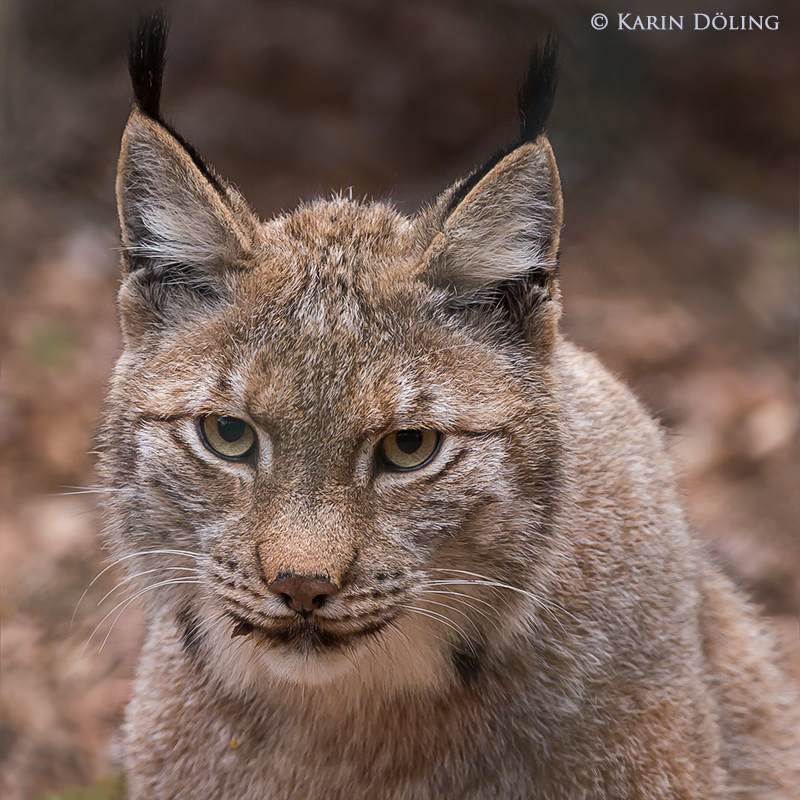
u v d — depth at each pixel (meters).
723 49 20.55
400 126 19.27
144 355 6.92
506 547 6.79
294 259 6.89
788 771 8.59
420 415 6.48
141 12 12.03
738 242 18.52
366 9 20.12
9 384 14.52
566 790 7.14
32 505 12.89
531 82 6.75
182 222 6.86
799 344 16.41
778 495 13.54
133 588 7.74
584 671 7.09
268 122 19.16
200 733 7.54
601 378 8.15
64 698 10.48
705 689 7.59
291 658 6.39
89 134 17.75
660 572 7.48
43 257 16.66
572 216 18.16
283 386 6.38
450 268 6.80
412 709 7.13
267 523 6.24
